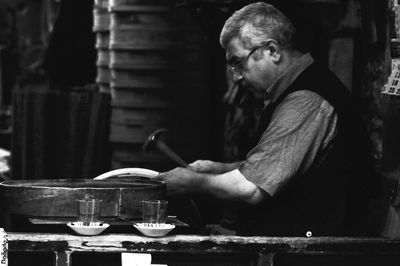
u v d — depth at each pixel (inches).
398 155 139.3
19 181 131.4
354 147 138.7
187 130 213.3
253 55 138.5
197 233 136.5
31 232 120.9
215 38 180.9
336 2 161.2
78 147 223.8
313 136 133.0
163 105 211.8
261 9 139.6
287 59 139.3
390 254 118.3
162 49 210.2
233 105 198.8
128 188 119.3
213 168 151.1
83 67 251.0
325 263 118.6
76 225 113.7
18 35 473.1
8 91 465.4
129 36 211.6
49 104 226.5
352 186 139.9
